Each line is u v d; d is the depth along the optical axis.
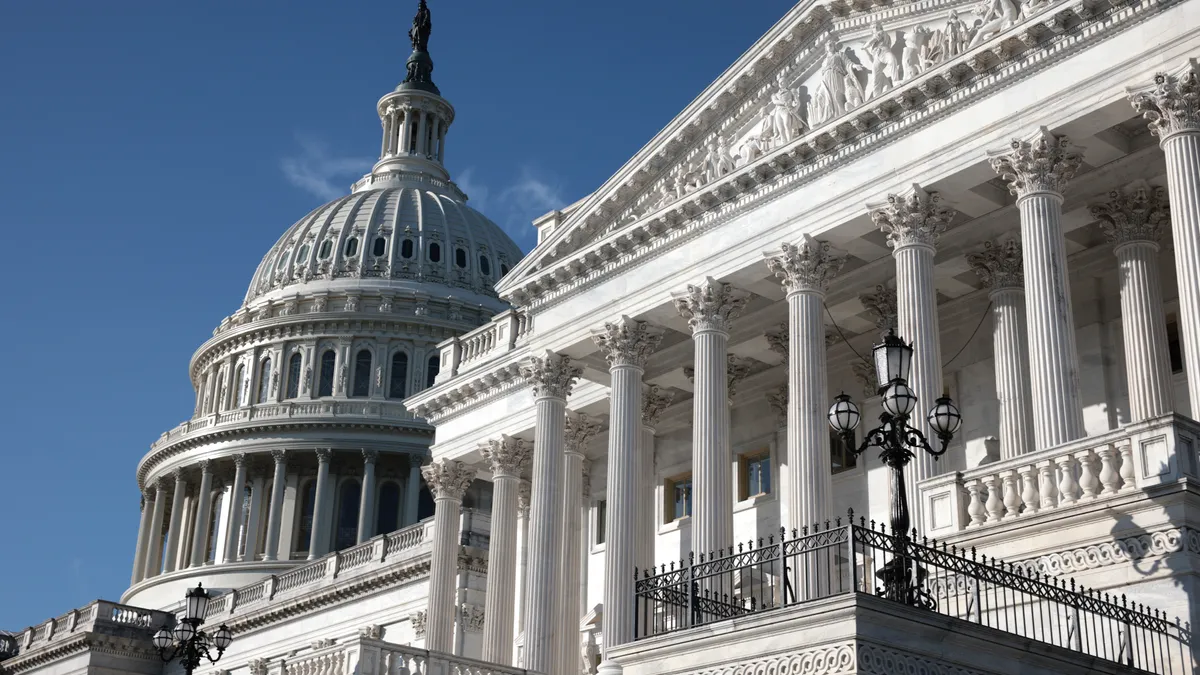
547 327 51.94
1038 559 26.28
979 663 20.89
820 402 40.97
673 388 54.50
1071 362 34.53
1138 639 23.58
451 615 59.97
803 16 43.81
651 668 23.38
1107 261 42.66
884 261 45.19
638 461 47.47
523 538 61.81
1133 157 38.28
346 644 41.62
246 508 130.25
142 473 140.88
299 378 133.75
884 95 40.16
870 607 20.19
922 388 37.44
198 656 41.16
